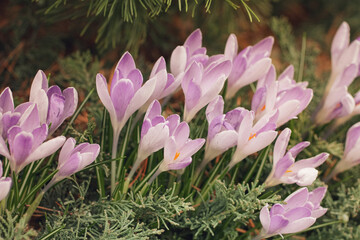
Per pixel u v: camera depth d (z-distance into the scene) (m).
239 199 0.48
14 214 0.46
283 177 0.48
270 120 0.47
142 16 0.58
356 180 0.59
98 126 0.56
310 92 0.49
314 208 0.48
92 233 0.48
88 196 0.53
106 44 0.62
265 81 0.52
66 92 0.46
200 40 0.51
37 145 0.43
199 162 0.54
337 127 0.61
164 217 0.48
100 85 0.45
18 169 0.44
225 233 0.50
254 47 0.52
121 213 0.48
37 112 0.43
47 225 0.47
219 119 0.47
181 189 0.52
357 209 0.55
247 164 0.55
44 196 0.51
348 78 0.54
